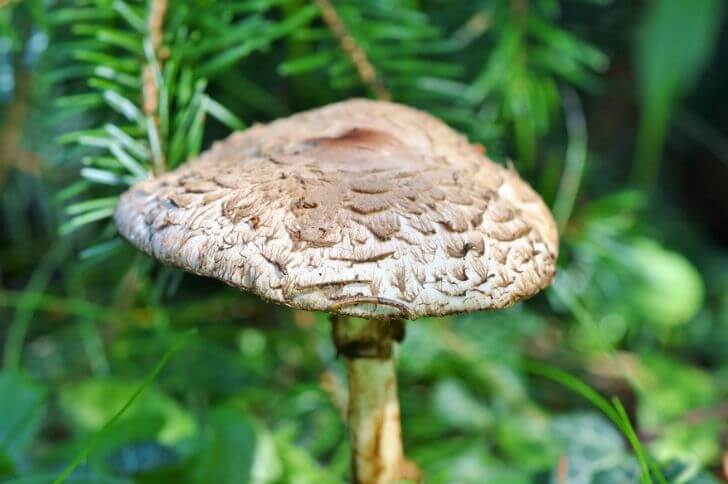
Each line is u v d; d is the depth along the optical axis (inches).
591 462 11.5
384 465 10.0
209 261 8.3
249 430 11.3
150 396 12.5
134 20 11.2
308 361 14.9
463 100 13.4
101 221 14.7
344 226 8.3
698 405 14.6
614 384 15.8
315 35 12.2
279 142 9.6
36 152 13.8
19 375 11.9
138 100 11.3
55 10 12.4
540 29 13.2
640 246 15.8
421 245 8.3
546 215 9.5
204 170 9.4
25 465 11.6
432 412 14.3
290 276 8.0
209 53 12.2
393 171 8.9
